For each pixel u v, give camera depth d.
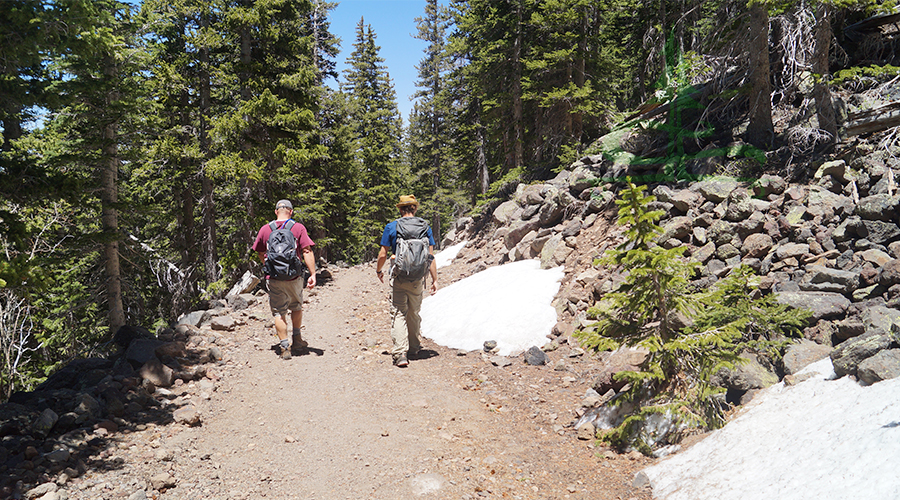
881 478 2.94
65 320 15.71
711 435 4.47
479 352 7.79
